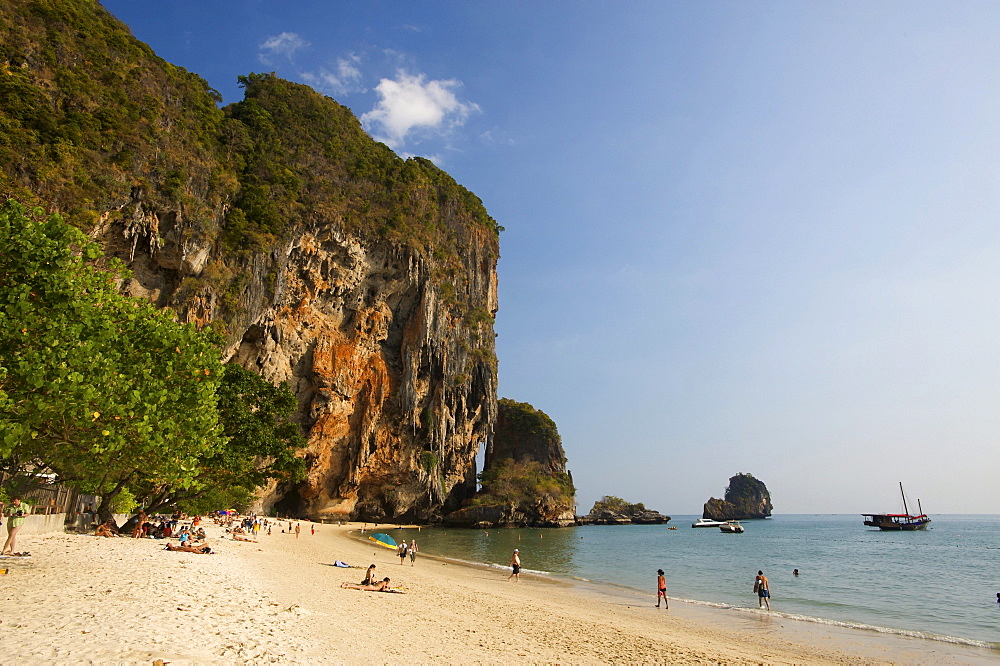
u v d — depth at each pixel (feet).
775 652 53.98
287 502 287.89
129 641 27.09
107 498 88.69
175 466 54.60
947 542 278.26
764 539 306.35
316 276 262.67
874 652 55.16
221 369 61.87
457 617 55.21
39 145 153.69
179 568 57.47
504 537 272.72
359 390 288.92
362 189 303.07
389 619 48.42
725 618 73.00
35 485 74.08
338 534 215.72
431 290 317.63
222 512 184.34
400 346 314.35
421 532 293.43
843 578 126.00
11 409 37.78
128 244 177.68
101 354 44.65
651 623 67.26
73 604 33.88
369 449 297.33
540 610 67.51
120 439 44.52
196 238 196.75
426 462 316.40
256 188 236.84
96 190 164.25
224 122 247.29
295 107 304.09
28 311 38.86
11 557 51.42
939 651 55.93
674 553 200.13
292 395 133.08
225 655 27.53
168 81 212.23
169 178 190.39
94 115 173.68
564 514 396.57
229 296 211.00
